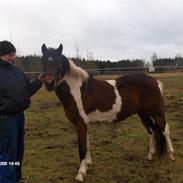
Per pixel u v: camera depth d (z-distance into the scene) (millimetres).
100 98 6738
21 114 5527
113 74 24406
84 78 6664
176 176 6438
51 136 9625
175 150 7836
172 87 17812
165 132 7184
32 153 8055
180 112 11828
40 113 13008
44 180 6434
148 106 7117
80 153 6582
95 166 7055
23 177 6559
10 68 5484
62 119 11773
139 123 10531
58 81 6418
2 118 5324
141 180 6309
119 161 7316
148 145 8305
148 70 26500
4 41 5414
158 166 6945
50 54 6188
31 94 5816
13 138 5348
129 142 8609
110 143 8594
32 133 10008
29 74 21250
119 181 6305
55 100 15812
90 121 6820
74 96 6578
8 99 5277
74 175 6668
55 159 7613
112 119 6957
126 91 6984
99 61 32031
